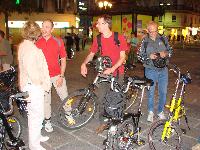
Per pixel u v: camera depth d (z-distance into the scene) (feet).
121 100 13.20
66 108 16.49
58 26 106.01
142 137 16.21
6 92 13.69
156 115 20.02
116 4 78.64
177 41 172.24
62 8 106.52
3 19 86.84
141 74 38.93
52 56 16.15
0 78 15.06
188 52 85.87
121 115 13.10
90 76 35.24
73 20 110.73
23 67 12.79
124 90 14.03
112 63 15.81
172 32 182.91
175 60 59.41
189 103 23.47
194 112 20.90
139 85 13.80
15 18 89.76
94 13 84.28
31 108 13.19
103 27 15.39
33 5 92.27
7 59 24.41
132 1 76.23
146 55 17.88
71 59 58.65
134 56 46.68
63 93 17.16
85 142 15.66
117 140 12.84
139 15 75.46
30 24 12.71
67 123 17.26
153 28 17.56
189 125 18.17
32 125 13.42
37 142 13.82
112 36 15.51
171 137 14.24
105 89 15.78
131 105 20.57
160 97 18.49
